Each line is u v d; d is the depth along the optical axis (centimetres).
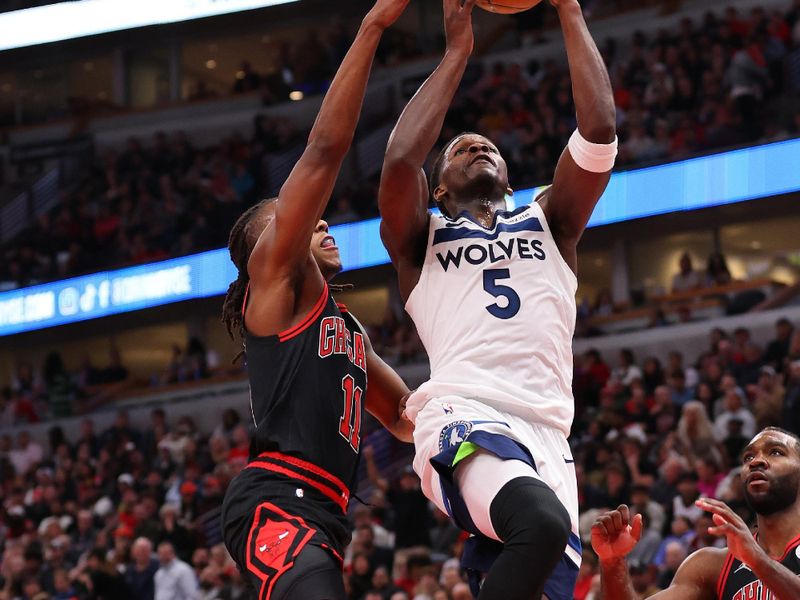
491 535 338
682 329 1630
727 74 1822
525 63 2178
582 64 384
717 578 421
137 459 1656
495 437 342
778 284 1691
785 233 1780
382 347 1816
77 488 1648
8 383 2341
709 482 1093
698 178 1703
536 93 2020
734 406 1221
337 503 361
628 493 1116
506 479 332
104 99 2633
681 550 940
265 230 372
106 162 2419
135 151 2372
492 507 329
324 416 362
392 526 1221
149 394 2019
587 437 1313
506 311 368
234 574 1142
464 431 345
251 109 2405
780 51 1817
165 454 1620
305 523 347
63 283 2164
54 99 2656
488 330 365
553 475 352
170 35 2455
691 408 1170
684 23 1967
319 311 374
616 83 1938
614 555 400
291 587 332
